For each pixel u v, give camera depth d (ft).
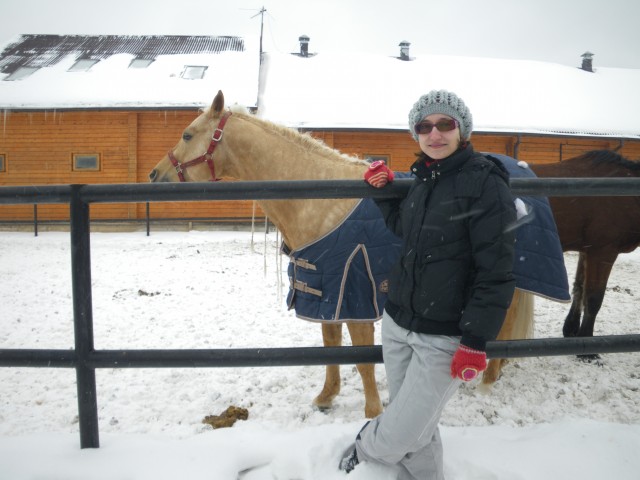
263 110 45.47
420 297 5.05
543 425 7.01
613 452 6.24
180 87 46.39
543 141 48.55
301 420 9.11
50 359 6.20
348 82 51.37
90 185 6.07
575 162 11.76
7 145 46.37
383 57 58.90
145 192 6.02
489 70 57.62
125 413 9.24
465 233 4.82
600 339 6.21
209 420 8.93
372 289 7.68
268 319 15.92
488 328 4.49
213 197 5.99
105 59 52.95
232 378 10.93
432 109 5.01
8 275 22.81
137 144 45.98
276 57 56.80
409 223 5.24
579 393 10.04
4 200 6.06
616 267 27.22
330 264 7.74
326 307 7.70
